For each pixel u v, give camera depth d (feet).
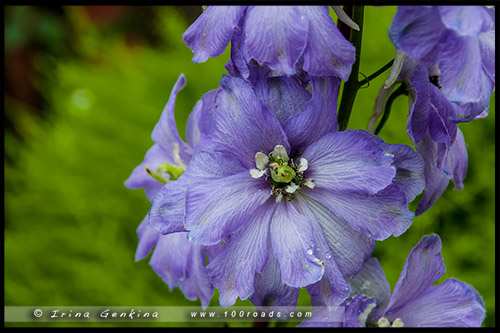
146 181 0.98
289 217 0.79
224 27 0.77
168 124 0.94
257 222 0.79
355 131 0.77
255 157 0.79
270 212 0.80
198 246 0.89
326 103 0.78
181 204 0.78
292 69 0.75
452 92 0.73
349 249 0.79
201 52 0.78
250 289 0.78
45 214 1.56
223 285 0.78
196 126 0.95
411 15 0.72
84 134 1.59
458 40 0.73
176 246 0.91
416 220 1.29
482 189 1.32
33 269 1.51
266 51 0.75
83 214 1.52
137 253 0.97
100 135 1.59
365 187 0.76
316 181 0.78
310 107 0.77
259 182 0.80
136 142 1.55
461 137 0.87
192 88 1.58
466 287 0.83
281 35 0.75
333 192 0.79
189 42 0.80
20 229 1.59
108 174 1.53
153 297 1.39
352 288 0.85
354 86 0.82
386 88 0.81
